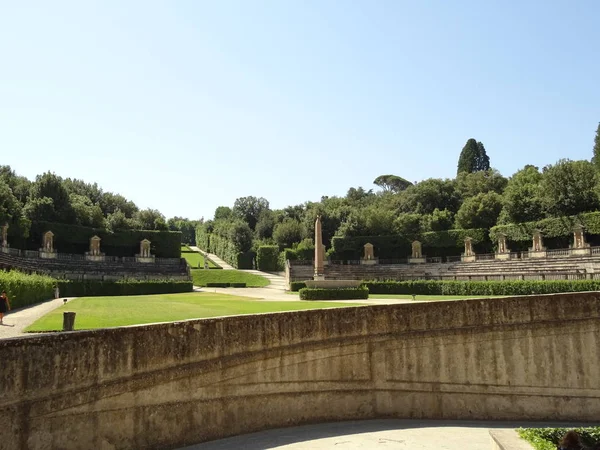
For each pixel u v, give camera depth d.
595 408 22.97
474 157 152.38
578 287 51.09
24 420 11.85
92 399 13.34
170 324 15.59
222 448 15.48
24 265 72.50
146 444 14.55
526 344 23.00
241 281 96.44
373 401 20.69
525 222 88.50
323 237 113.56
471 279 72.06
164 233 107.62
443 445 17.19
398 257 101.56
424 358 21.78
